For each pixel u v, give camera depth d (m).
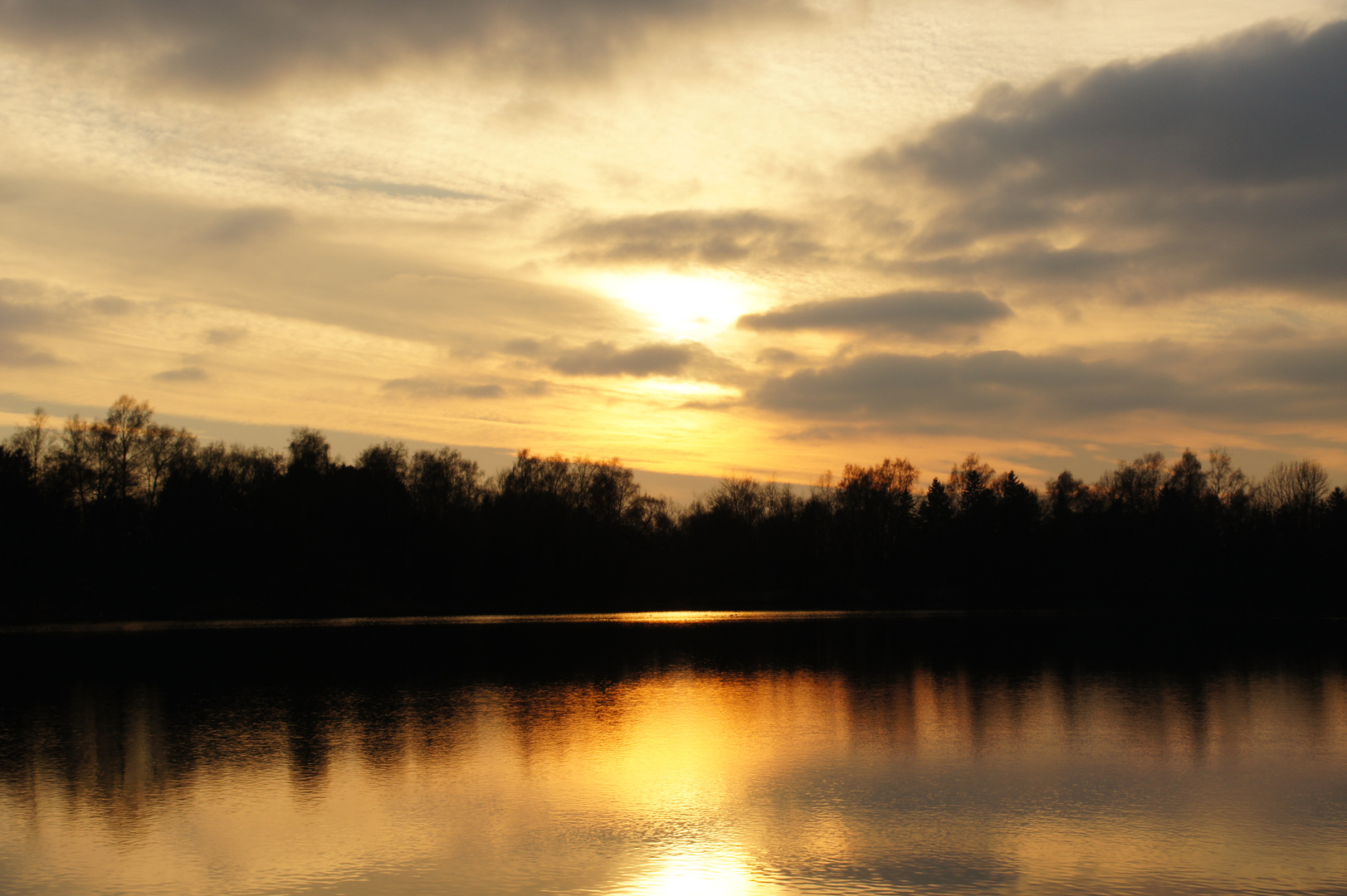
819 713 36.78
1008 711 36.94
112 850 20.39
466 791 25.08
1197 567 120.75
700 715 36.66
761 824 21.98
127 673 51.66
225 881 18.56
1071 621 99.19
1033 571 135.12
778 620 101.94
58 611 95.00
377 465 127.62
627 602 130.25
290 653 63.00
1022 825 21.81
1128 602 123.56
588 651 63.97
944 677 48.28
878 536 148.50
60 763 28.52
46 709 39.19
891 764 27.86
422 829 21.73
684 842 20.73
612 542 130.88
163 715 37.25
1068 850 20.11
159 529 103.50
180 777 26.73
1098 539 130.62
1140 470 147.88
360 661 57.59
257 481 119.06
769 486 160.88
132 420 102.06
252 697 42.34
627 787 25.38
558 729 33.72
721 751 29.84
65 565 97.56
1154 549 124.56
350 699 41.38
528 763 28.25
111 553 100.25
